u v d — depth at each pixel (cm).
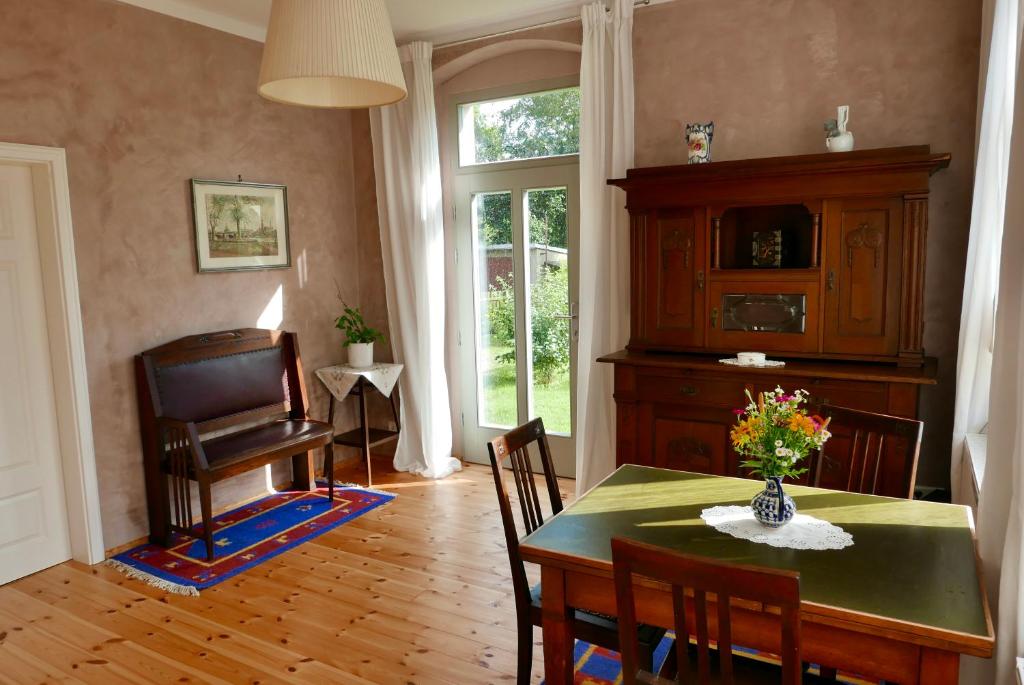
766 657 276
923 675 155
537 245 488
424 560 368
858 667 163
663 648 285
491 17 450
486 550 379
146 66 392
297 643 292
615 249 422
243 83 447
